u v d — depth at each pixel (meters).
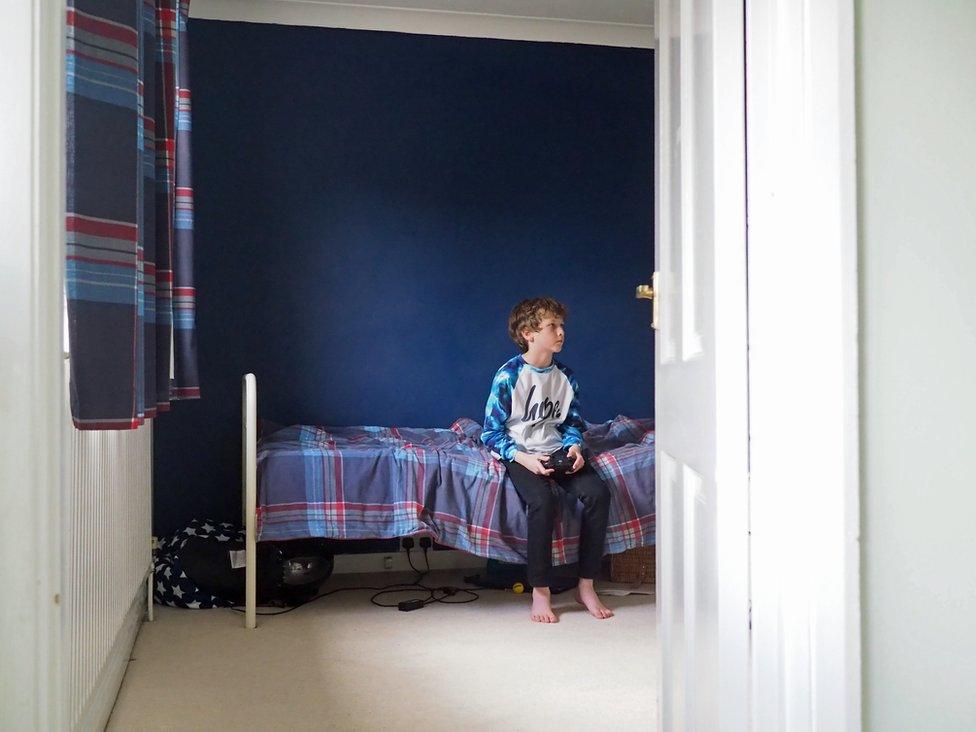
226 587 3.22
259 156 3.98
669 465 1.57
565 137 4.29
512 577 3.54
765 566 1.18
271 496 3.10
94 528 1.86
